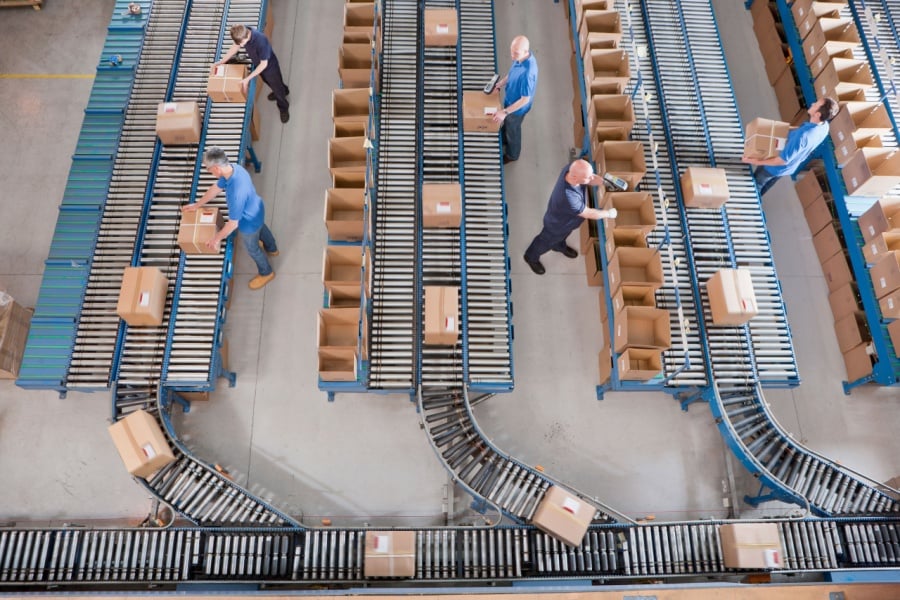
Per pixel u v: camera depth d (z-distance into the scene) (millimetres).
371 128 8445
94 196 8633
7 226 9203
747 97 10617
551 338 8812
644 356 7590
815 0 9602
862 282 8453
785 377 8023
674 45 9930
